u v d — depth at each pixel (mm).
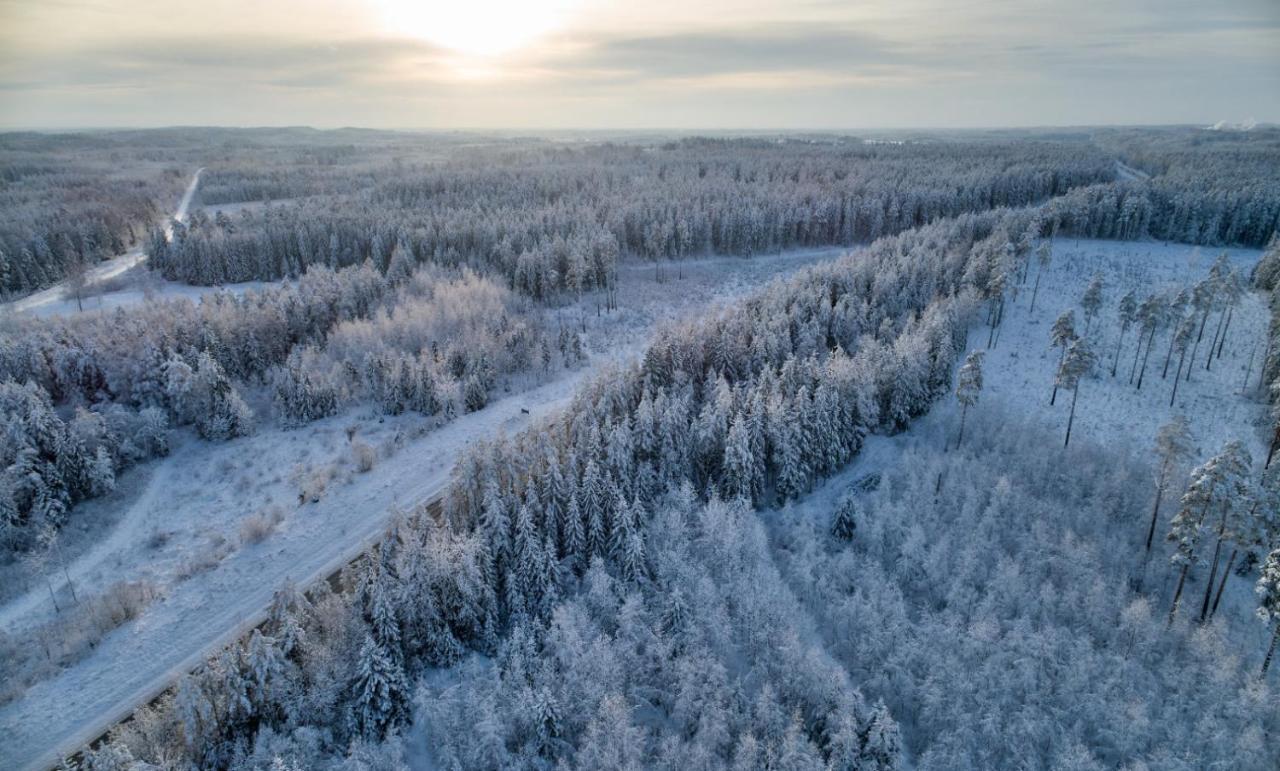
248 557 54750
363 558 52906
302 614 43719
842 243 162375
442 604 46750
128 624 47906
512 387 88125
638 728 41500
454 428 76125
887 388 74125
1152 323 79938
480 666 46188
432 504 61188
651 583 52375
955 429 72875
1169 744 41062
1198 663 45938
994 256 103375
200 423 73375
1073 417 75812
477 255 134250
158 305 94250
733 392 69812
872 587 53375
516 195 178500
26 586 51406
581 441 58688
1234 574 54531
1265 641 48281
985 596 52125
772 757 39156
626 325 115062
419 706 41719
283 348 91750
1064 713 43219
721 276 142000
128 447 66750
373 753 38594
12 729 40094
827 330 87000
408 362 80688
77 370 74062
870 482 67375
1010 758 41469
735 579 52062
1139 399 79875
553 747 40750
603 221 148875
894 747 40031
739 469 61500
